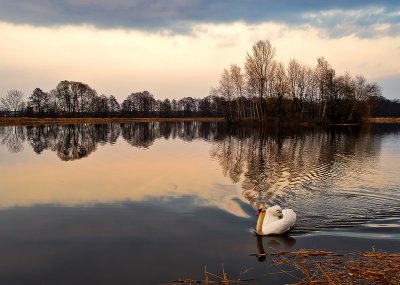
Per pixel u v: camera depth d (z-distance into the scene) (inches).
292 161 1068.5
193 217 525.3
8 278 349.7
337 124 3154.5
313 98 3233.3
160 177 816.9
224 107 3868.1
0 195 649.0
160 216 530.9
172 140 1808.6
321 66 3159.5
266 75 2871.6
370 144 1557.6
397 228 475.5
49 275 354.6
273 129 2596.0
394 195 653.3
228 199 624.7
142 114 6186.0
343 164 1010.7
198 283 335.3
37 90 4685.0
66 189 695.1
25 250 412.2
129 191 680.4
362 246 415.5
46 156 1181.7
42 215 536.1
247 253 400.2
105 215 535.2
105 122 4562.0
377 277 335.9
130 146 1512.1
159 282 338.6
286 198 633.6
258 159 1109.7
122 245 423.5
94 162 1049.5
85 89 5059.1
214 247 416.5
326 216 530.3
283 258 385.4
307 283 327.3
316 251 397.1
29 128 2906.0
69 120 4291.3
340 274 343.9
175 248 414.6
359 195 653.9
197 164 1010.7
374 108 5132.9
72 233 463.5
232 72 3432.6
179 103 6855.3
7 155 1208.8
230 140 1771.7
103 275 352.8
